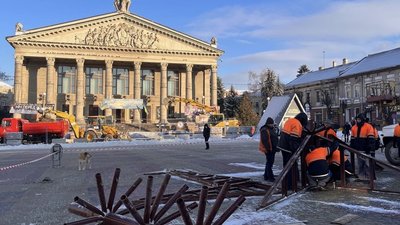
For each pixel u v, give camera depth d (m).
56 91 74.50
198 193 8.30
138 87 74.38
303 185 9.30
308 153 9.27
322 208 7.34
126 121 75.19
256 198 8.54
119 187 10.41
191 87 78.50
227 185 3.94
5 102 93.69
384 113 53.06
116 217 4.12
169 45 76.88
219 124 56.81
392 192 8.67
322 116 70.50
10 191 10.15
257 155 21.20
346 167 10.16
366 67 61.22
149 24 75.12
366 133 11.20
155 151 26.64
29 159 21.52
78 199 4.60
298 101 34.84
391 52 61.25
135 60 74.56
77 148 32.84
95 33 72.44
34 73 74.69
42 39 70.06
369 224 6.16
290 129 9.45
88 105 75.75
